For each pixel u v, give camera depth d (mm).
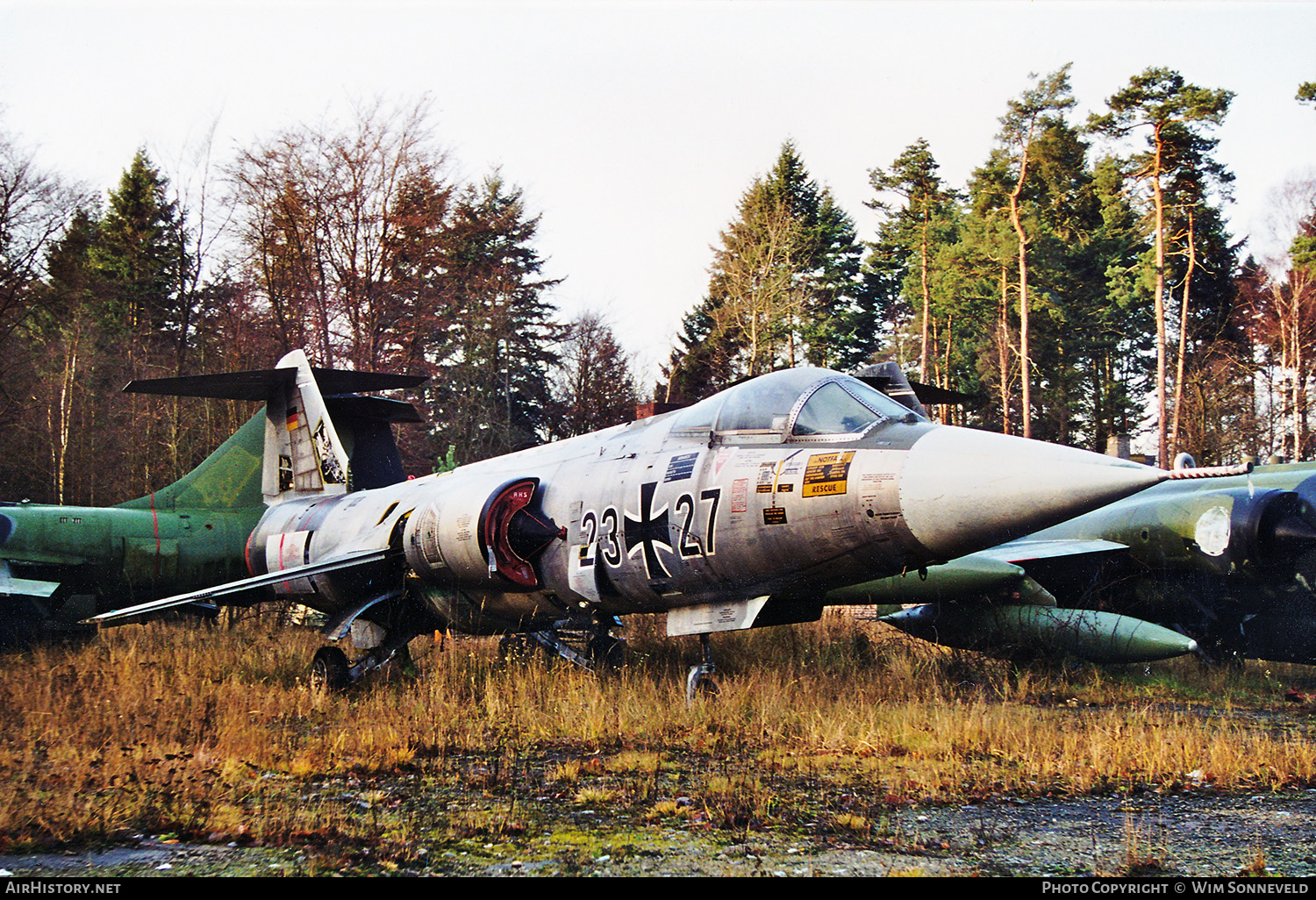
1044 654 11297
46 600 13250
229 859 4406
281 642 13375
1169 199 33844
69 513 13203
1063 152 36469
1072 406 44094
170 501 14445
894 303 51906
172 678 9828
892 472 7559
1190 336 43625
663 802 5453
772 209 44219
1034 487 6918
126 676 9633
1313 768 6266
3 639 12812
